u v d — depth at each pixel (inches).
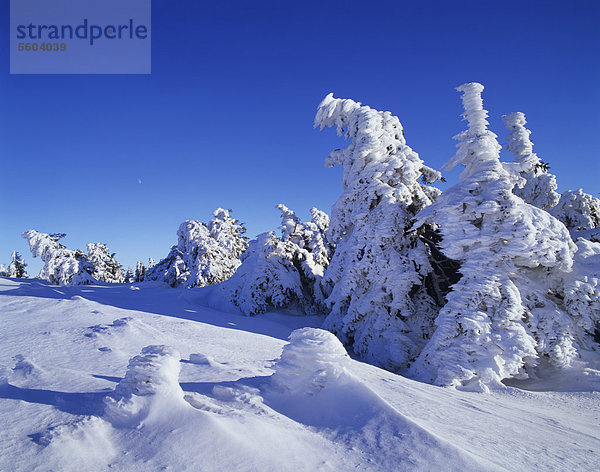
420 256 657.6
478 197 536.4
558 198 1013.8
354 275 677.9
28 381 206.1
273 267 948.6
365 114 747.4
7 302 550.6
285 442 156.7
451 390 397.7
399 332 614.9
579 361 462.0
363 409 192.2
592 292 482.6
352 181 750.5
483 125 609.6
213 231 1988.2
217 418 159.3
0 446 129.0
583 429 281.9
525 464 169.9
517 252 490.3
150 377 173.0
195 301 1019.9
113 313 527.2
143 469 124.9
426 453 153.6
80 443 135.1
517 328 459.2
